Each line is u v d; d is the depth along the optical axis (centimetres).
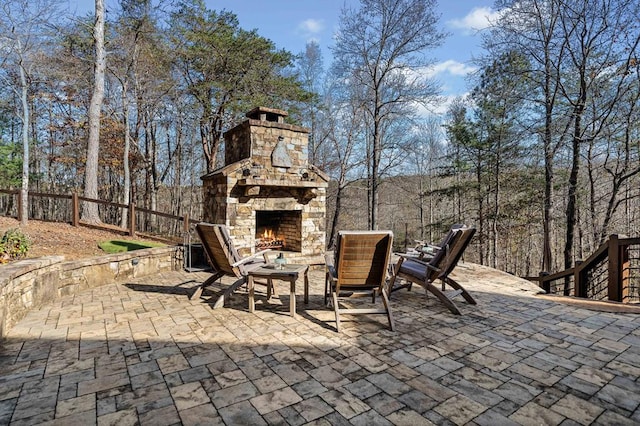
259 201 702
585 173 1156
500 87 1184
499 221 1521
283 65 1483
